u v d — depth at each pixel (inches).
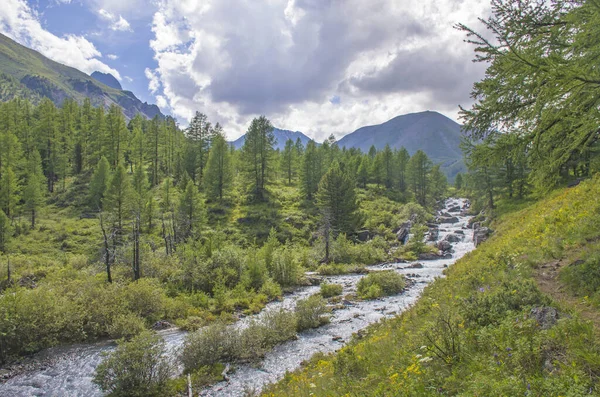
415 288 1151.6
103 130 3125.0
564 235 441.1
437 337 268.1
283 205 2679.6
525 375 180.2
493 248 585.6
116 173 1916.8
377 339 401.4
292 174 3914.9
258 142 2817.4
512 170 1845.5
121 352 485.4
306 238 2181.3
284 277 1330.0
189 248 1326.3
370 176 3627.0
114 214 1800.0
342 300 1024.2
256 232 2146.9
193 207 2074.3
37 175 2444.6
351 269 1595.7
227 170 2701.8
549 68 246.2
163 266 1231.5
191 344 587.8
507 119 327.3
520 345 202.4
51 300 754.8
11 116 2982.3
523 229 618.8
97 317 786.8
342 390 280.2
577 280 314.3
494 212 1920.5
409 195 3545.8
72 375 575.5
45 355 661.3
